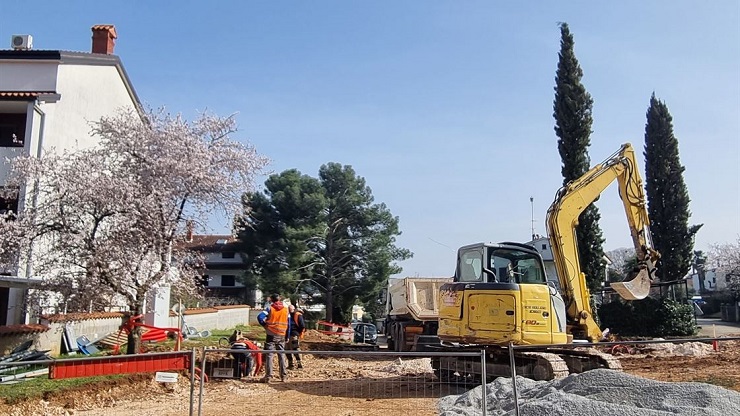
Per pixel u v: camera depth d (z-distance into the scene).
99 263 14.63
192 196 15.73
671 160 35.28
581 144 28.47
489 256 14.19
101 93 22.48
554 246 14.64
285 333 14.92
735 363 16.94
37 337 16.22
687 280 32.81
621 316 28.81
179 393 12.70
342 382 14.62
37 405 10.89
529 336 12.91
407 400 12.12
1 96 18.58
